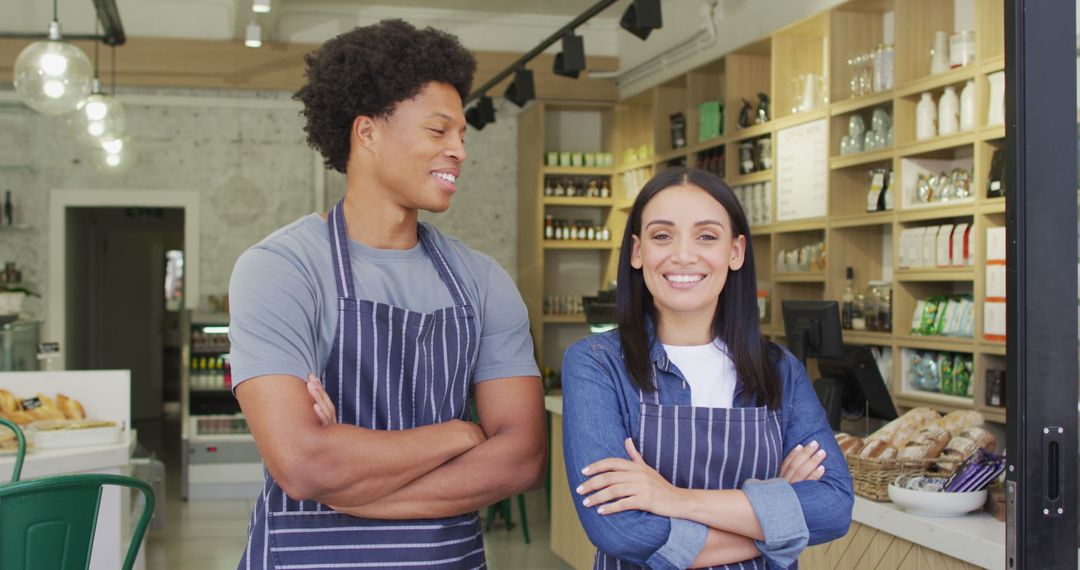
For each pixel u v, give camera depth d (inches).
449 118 65.1
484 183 358.9
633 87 341.4
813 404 74.8
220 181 333.4
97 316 473.7
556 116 360.8
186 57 322.7
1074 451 70.7
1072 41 71.1
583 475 69.1
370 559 63.4
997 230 173.3
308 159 338.0
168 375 527.5
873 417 150.5
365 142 65.9
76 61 156.9
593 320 240.4
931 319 193.6
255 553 64.2
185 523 260.8
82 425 153.9
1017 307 70.4
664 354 72.2
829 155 217.6
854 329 213.8
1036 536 69.9
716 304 73.7
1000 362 178.4
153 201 329.1
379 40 64.4
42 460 142.2
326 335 65.1
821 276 222.2
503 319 72.7
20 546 82.5
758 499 66.8
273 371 61.7
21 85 156.0
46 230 322.7
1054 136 70.6
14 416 159.8
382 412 65.4
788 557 67.3
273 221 336.2
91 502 86.7
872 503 105.7
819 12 222.1
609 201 347.6
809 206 227.9
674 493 67.1
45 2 313.3
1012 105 70.9
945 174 191.0
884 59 205.6
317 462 60.4
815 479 70.8
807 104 231.1
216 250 332.8
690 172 72.1
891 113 207.3
